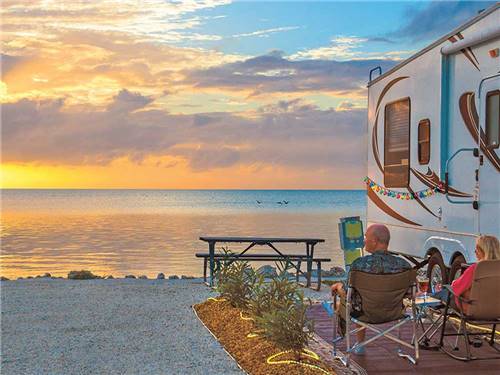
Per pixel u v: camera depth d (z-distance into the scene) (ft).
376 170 35.94
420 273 31.71
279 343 20.59
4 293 35.32
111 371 20.44
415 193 31.07
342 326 22.12
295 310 21.43
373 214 36.40
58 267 70.59
